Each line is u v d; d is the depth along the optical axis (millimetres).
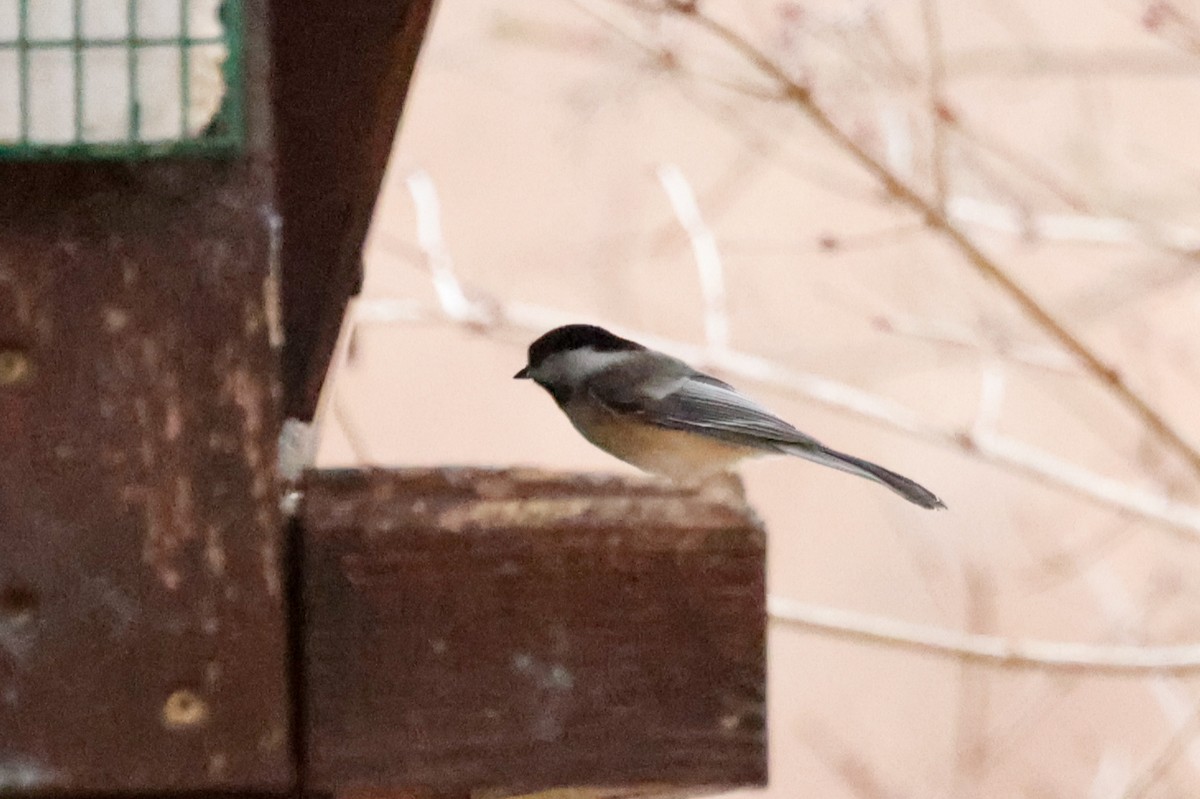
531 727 4430
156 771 4176
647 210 13234
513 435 14000
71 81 4336
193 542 4250
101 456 4262
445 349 14055
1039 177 10523
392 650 4410
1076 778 11852
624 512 4543
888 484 7777
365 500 4539
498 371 14086
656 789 4586
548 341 9109
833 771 12914
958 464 13312
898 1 10984
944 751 12945
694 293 12812
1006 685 12156
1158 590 11797
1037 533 12516
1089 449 13367
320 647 4391
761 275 12875
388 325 12820
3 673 4184
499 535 4484
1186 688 12234
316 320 6875
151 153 4316
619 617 4492
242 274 4324
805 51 10945
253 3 4422
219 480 4270
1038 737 12055
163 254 4316
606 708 4461
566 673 4461
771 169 12672
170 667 4207
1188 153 12188
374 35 5629
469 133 13562
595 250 12664
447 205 13320
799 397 11539
